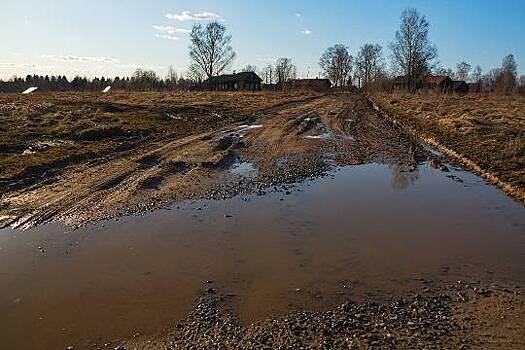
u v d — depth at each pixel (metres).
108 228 10.87
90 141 20.91
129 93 59.81
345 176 16.66
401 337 6.61
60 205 12.20
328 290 8.11
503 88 74.62
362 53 118.88
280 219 11.77
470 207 13.00
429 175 16.97
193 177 15.52
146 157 17.89
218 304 7.57
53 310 7.36
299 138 24.50
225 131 26.44
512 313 7.32
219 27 95.44
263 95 66.19
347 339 6.56
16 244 9.82
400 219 11.94
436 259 9.50
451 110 37.41
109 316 7.19
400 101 52.50
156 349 6.37
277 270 8.88
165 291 7.98
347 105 51.38
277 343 6.46
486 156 18.98
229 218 11.73
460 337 6.62
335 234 10.82
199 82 96.12
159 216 11.76
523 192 13.82
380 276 8.70
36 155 17.12
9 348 6.40
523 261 9.40
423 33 80.94
